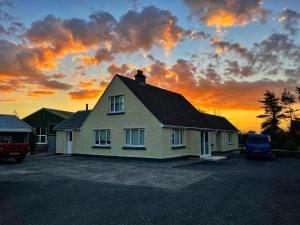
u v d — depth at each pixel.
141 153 21.97
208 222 6.66
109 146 24.41
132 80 25.72
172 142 22.80
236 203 8.43
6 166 18.33
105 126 24.91
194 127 24.75
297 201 8.67
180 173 14.81
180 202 8.55
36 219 6.89
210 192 10.02
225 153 32.66
